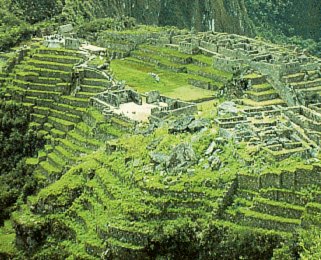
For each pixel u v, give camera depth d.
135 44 198.88
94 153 119.31
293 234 83.75
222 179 91.69
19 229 107.81
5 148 145.00
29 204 119.69
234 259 86.31
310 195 86.38
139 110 135.00
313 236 81.50
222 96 151.62
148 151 104.62
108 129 129.12
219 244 87.56
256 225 87.06
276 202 87.56
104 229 95.06
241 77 154.50
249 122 103.06
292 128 100.50
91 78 154.25
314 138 97.44
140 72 173.00
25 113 151.38
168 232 90.19
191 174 94.94
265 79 153.12
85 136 135.38
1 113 151.75
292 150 92.31
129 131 124.25
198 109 131.75
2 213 124.69
